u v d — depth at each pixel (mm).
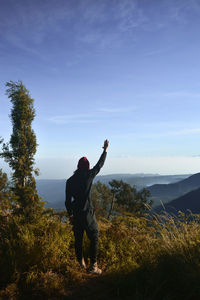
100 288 2781
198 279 2525
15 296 2500
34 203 4410
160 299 2469
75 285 2875
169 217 4234
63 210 4535
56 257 3406
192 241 3463
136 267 3141
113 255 3676
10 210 4312
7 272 2828
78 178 3436
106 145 3674
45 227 3984
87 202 3375
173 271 2719
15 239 3469
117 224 4500
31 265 3111
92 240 3338
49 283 2766
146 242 4086
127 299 2502
